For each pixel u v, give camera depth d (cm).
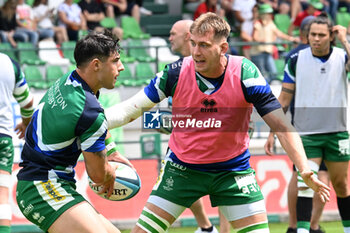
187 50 1819
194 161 1383
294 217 2123
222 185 1391
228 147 1380
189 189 1401
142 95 1412
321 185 1280
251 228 1383
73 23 3978
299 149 1316
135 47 3075
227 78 1344
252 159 2536
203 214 2028
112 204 2469
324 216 2589
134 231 1398
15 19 3831
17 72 1728
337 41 3212
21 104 1792
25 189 1274
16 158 2566
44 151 1266
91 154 1246
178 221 2555
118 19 4394
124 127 2758
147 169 2494
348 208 1969
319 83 1945
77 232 1241
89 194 2453
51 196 1257
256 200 1393
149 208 1404
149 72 3594
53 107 1248
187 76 1362
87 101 1236
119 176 1405
